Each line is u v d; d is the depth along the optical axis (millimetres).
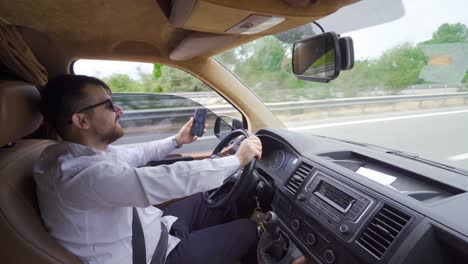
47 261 803
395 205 960
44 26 1448
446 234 805
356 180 1146
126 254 1005
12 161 901
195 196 1719
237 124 1944
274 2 726
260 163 1739
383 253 903
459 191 999
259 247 1287
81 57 1697
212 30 1032
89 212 915
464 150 1269
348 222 1052
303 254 1240
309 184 1302
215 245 1289
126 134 2244
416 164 1228
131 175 932
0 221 755
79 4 1261
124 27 1509
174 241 1282
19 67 977
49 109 979
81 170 895
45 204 891
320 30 1363
